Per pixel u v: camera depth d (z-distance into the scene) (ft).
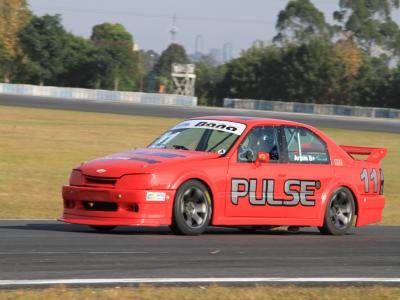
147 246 73.97
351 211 95.50
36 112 405.59
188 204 83.76
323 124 437.99
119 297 50.75
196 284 56.24
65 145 242.37
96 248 71.36
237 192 86.69
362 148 99.86
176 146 90.17
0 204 130.31
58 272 58.90
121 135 288.10
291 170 90.79
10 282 54.39
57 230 85.87
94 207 82.89
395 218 139.64
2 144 233.35
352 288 57.52
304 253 74.69
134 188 80.94
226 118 93.25
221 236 85.81
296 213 90.99
